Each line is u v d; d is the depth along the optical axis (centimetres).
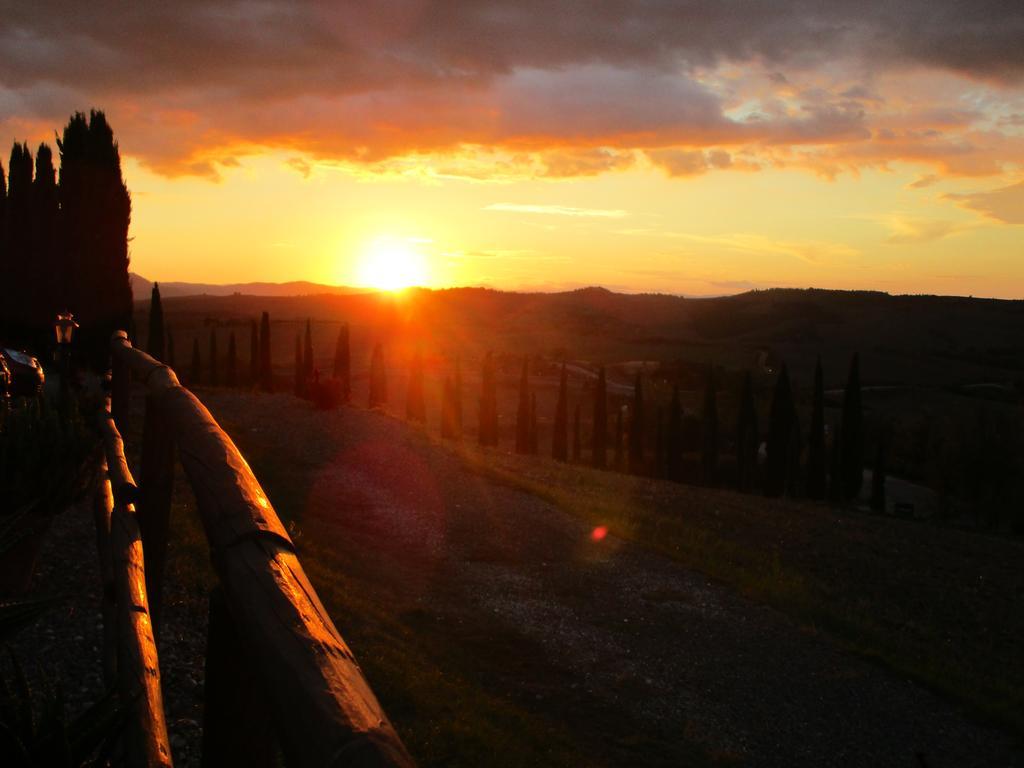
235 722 149
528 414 6662
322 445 2975
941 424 8369
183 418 179
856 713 1439
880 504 6203
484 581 1839
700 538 2798
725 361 17388
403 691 988
